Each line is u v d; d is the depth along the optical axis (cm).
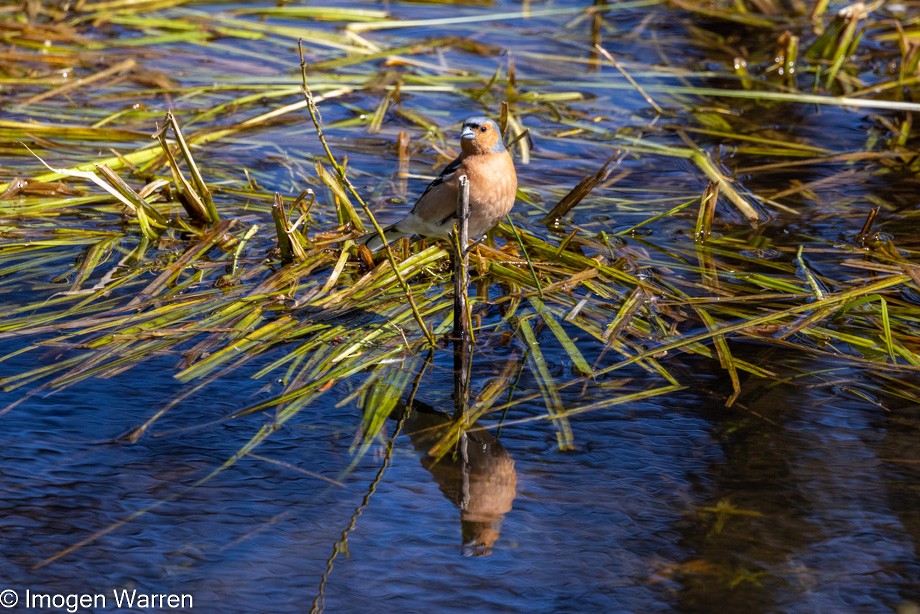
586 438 871
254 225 1221
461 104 1745
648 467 830
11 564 698
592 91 1836
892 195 1412
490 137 1070
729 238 1288
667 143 1609
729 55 1989
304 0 2191
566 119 1698
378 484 802
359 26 2014
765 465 832
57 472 801
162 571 697
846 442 863
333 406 911
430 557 719
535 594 685
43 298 1085
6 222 1276
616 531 751
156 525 745
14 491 774
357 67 1858
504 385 952
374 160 1513
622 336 1036
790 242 1270
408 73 1823
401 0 2225
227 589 682
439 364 987
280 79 1762
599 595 684
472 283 1152
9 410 881
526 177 1477
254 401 910
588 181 1302
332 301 1078
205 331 1009
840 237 1278
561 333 1038
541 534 747
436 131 1606
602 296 1113
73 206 1332
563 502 784
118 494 778
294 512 764
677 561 719
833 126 1684
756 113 1748
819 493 794
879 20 2098
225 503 771
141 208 1243
